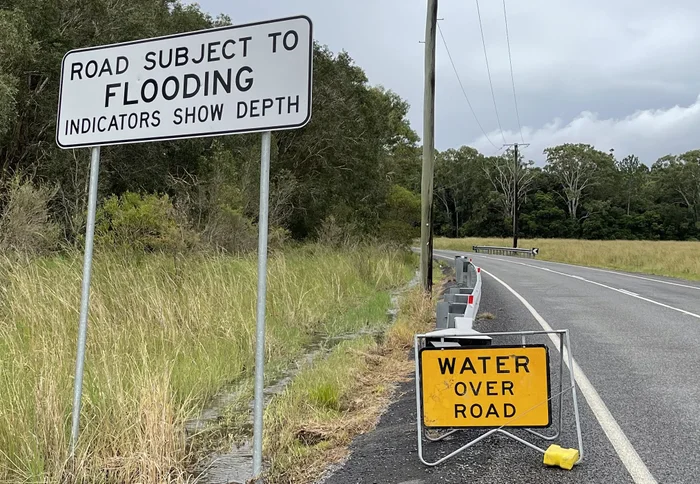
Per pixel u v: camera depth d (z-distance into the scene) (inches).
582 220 3909.9
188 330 275.7
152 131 142.0
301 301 378.6
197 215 650.2
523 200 3831.2
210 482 143.2
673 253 1181.1
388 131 1620.3
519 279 737.6
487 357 152.6
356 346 292.2
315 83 1130.7
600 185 3882.9
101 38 743.1
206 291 343.3
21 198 403.9
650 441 161.3
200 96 137.5
